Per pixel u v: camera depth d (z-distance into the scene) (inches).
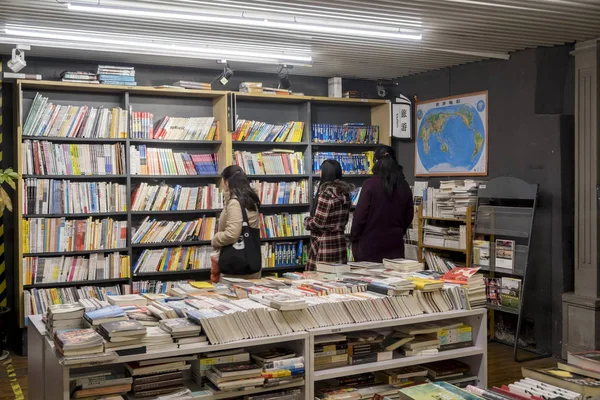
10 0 169.9
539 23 199.5
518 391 103.0
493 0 173.8
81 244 245.0
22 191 235.3
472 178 267.4
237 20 189.2
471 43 229.0
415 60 260.5
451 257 277.1
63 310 130.7
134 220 263.3
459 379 157.3
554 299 232.8
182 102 274.8
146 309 141.5
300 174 288.4
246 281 169.6
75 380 119.3
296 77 298.5
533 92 239.3
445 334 156.1
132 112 256.2
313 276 178.7
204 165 269.7
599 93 220.8
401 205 208.7
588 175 222.7
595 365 108.7
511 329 247.8
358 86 310.7
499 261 240.7
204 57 246.7
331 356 142.3
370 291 154.7
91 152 248.4
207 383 130.0
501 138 253.0
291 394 135.6
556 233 231.5
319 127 294.7
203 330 126.7
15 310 249.8
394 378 148.5
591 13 187.8
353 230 208.2
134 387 123.0
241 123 274.1
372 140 309.0
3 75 230.7
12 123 251.0
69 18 189.3
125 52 236.4
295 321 136.3
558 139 230.2
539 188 237.3
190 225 264.2
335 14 187.6
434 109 285.3
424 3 176.2
